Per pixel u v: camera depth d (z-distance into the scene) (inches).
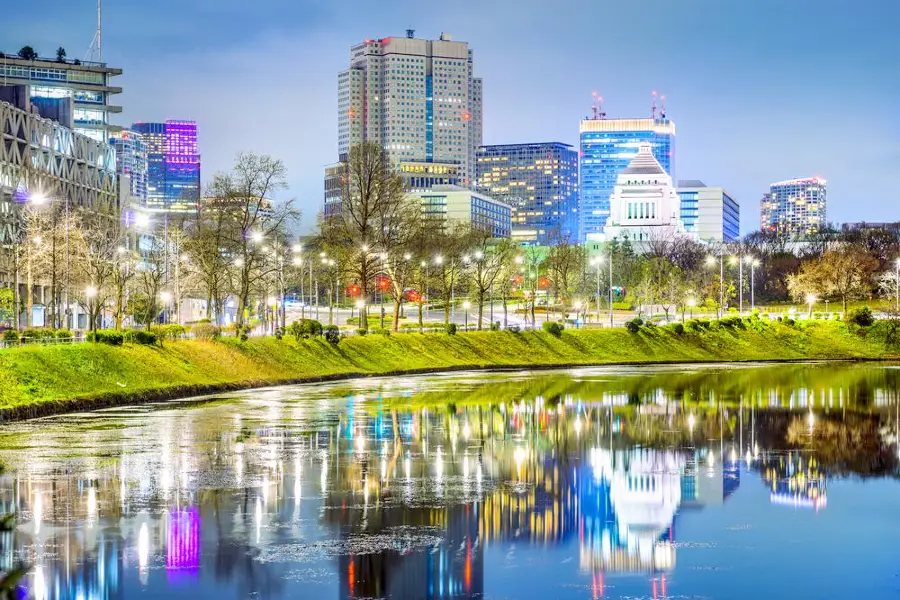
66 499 1670.8
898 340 6358.3
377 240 5251.0
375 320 7199.8
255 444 2268.7
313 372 4237.2
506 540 1469.0
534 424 2674.7
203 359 3750.0
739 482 1903.3
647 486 1852.9
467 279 7062.0
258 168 4805.6
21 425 2532.0
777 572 1333.7
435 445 2292.1
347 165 5211.6
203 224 4896.7
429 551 1405.0
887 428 2625.5
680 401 3314.5
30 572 1288.1
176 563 1328.7
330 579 1274.6
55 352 3065.9
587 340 5910.4
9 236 6373.0
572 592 1245.7
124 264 4963.1
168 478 1854.1
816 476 1959.9
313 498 1706.4
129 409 2935.5
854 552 1425.9
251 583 1255.5
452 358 5191.9
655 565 1358.3
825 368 5177.2
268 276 6382.9
